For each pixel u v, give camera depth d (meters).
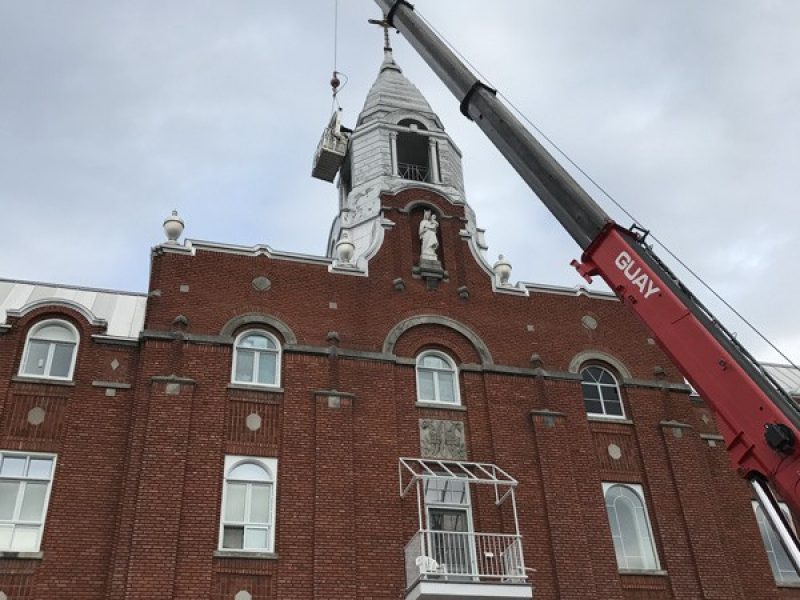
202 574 19.00
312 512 20.58
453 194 29.89
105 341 22.31
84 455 20.48
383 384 23.14
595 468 23.50
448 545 21.12
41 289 25.14
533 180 16.66
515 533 21.62
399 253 26.05
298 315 23.80
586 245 15.66
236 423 21.55
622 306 27.05
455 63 19.11
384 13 22.36
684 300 13.93
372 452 21.89
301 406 22.17
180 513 19.61
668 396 25.59
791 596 23.20
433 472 22.08
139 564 18.64
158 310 22.70
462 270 26.33
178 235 24.50
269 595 19.22
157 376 21.44
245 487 20.77
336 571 19.75
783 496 12.19
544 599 20.89
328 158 33.69
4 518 19.30
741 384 12.62
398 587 20.02
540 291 26.61
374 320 24.36
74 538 19.28
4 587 18.33
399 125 32.22
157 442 20.41
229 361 22.39
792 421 12.03
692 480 23.97
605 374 25.80
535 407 24.02
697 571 22.36
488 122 17.78
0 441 20.22
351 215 29.44
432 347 24.61
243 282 23.91
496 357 24.78
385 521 20.89
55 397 21.17
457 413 23.44
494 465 22.44
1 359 21.36
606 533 22.34
